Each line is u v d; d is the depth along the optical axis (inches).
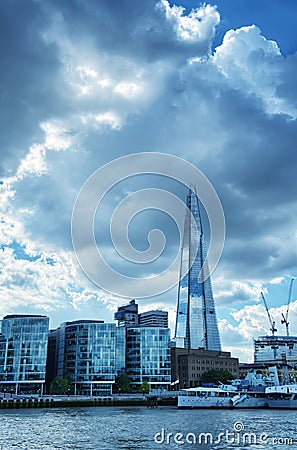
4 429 4050.2
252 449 2854.3
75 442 3196.4
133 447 2952.8
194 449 2854.3
